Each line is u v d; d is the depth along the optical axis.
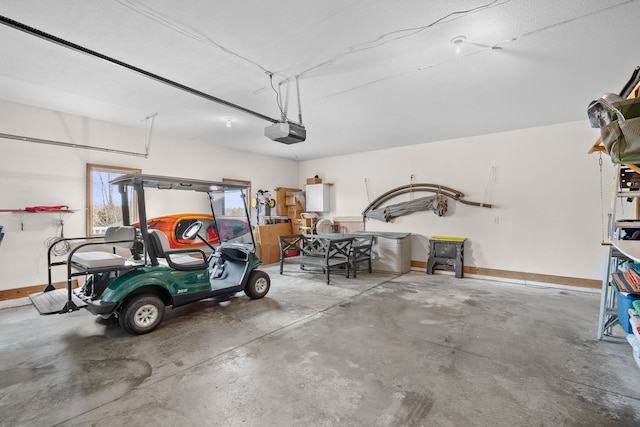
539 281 5.38
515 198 5.63
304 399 2.08
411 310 3.98
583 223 5.03
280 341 3.02
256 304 4.26
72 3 2.21
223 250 4.79
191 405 2.02
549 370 2.46
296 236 6.49
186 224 5.86
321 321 3.58
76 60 3.07
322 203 7.98
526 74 3.40
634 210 4.66
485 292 4.90
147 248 3.42
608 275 2.98
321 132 5.80
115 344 2.97
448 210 6.36
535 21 2.45
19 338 3.13
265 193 7.77
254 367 2.51
